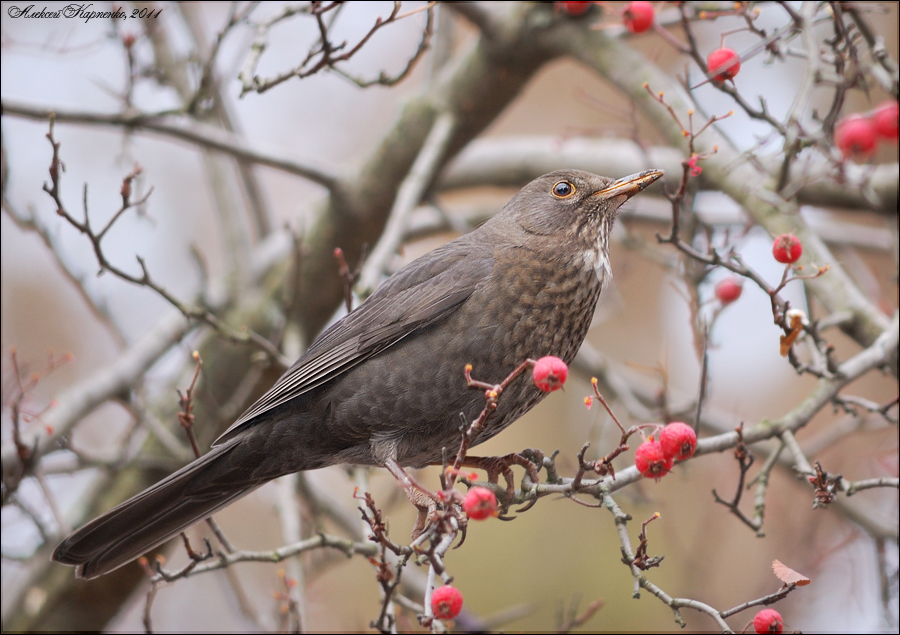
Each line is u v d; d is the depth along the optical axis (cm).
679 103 1016
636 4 819
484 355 763
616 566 1284
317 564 1127
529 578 1289
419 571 1215
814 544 1100
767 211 905
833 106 796
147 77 1076
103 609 1276
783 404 1452
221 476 800
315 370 775
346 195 1256
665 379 957
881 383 1403
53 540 930
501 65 1206
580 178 836
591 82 1708
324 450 801
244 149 1153
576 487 624
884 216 956
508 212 860
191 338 1291
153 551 1266
